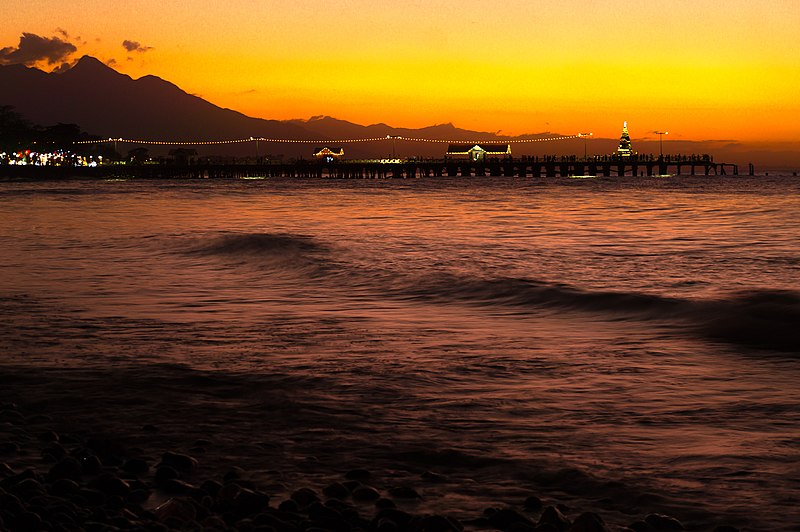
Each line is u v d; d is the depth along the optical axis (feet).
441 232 155.43
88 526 21.93
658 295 71.77
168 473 27.27
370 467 28.81
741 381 41.73
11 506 22.98
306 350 50.24
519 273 91.25
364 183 606.14
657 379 42.37
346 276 89.92
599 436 32.22
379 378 42.55
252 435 32.71
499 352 49.73
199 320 61.77
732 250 116.37
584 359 47.57
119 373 43.52
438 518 22.70
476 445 31.14
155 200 317.22
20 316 63.10
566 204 268.41
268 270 96.02
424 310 67.62
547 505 25.13
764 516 24.02
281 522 22.70
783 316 58.70
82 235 146.61
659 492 25.98
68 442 31.53
